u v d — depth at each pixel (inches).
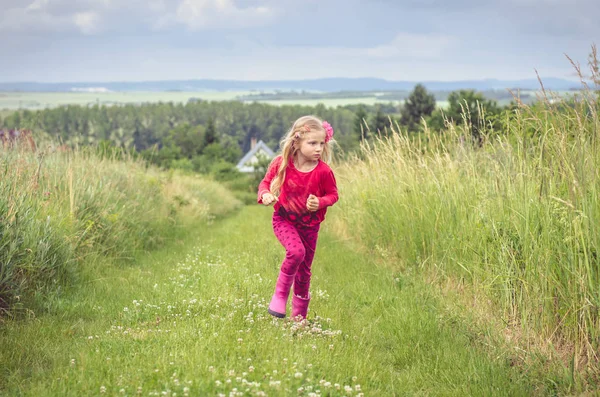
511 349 179.8
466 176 282.5
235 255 362.6
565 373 156.0
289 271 191.6
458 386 157.8
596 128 187.3
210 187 1017.5
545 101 205.3
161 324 196.1
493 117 270.2
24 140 405.1
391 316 222.7
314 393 132.9
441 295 238.2
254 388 133.0
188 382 133.6
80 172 403.9
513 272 202.4
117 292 258.5
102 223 345.1
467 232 250.7
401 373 171.6
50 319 208.5
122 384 138.4
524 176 214.7
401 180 332.2
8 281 220.4
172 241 458.3
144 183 543.2
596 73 185.6
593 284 164.9
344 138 1836.9
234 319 196.1
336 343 181.2
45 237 258.8
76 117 7741.1
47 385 144.0
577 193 176.4
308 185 194.2
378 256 338.6
